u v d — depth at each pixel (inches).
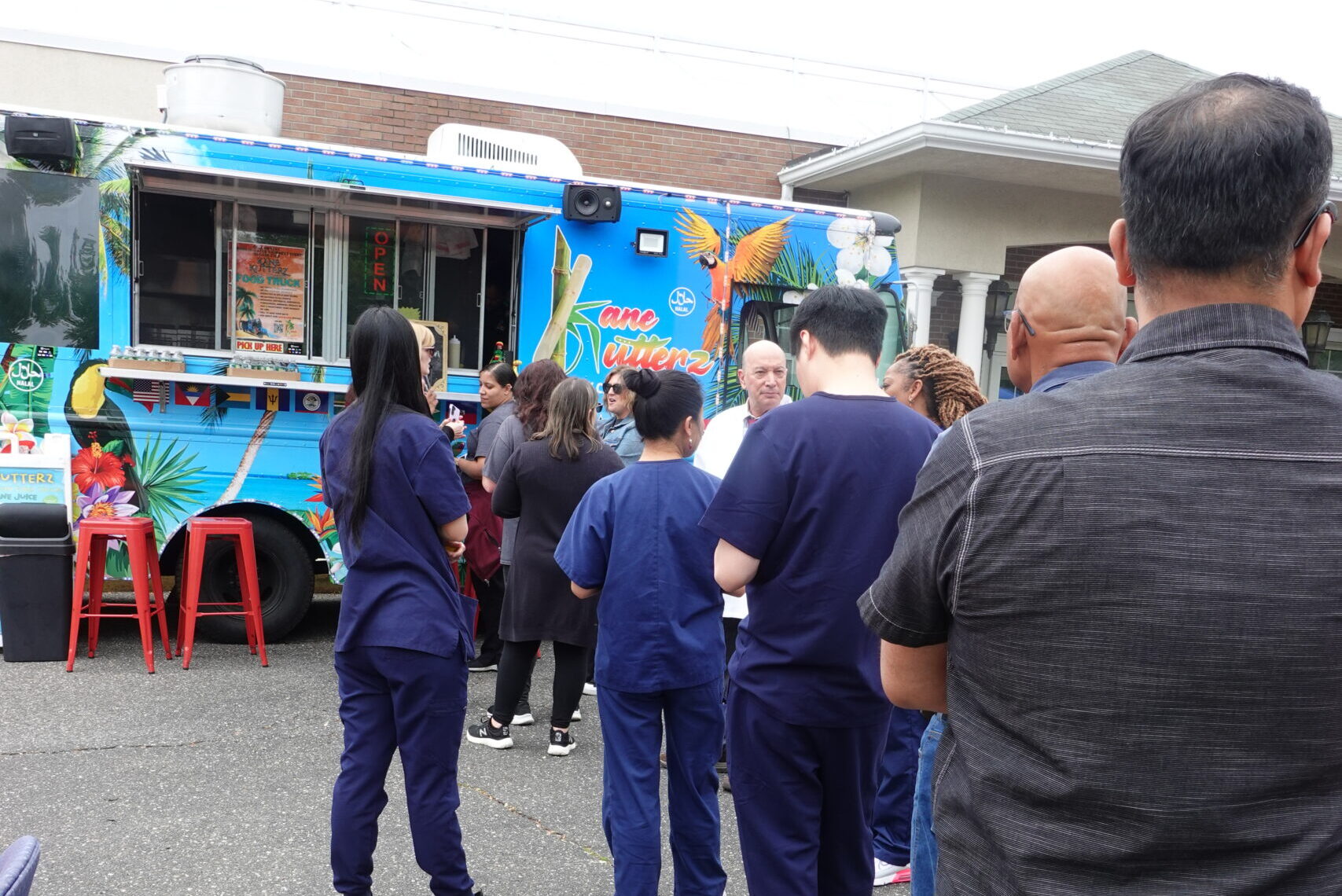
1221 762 39.9
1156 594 40.4
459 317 235.9
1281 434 41.7
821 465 90.0
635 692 109.0
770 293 250.7
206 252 217.3
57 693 188.7
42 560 206.2
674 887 115.6
